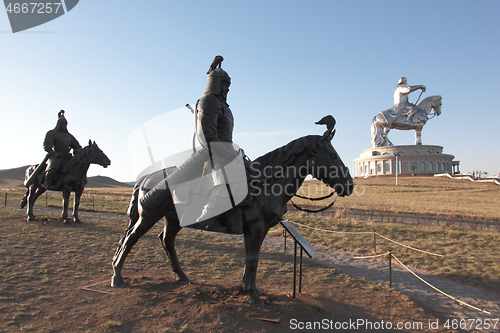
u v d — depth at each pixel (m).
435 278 8.37
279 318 4.57
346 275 8.05
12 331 3.88
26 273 6.12
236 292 5.54
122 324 4.20
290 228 5.69
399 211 25.45
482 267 9.23
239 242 11.84
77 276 6.20
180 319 4.41
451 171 92.81
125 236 5.64
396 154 89.25
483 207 30.92
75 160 12.34
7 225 11.35
